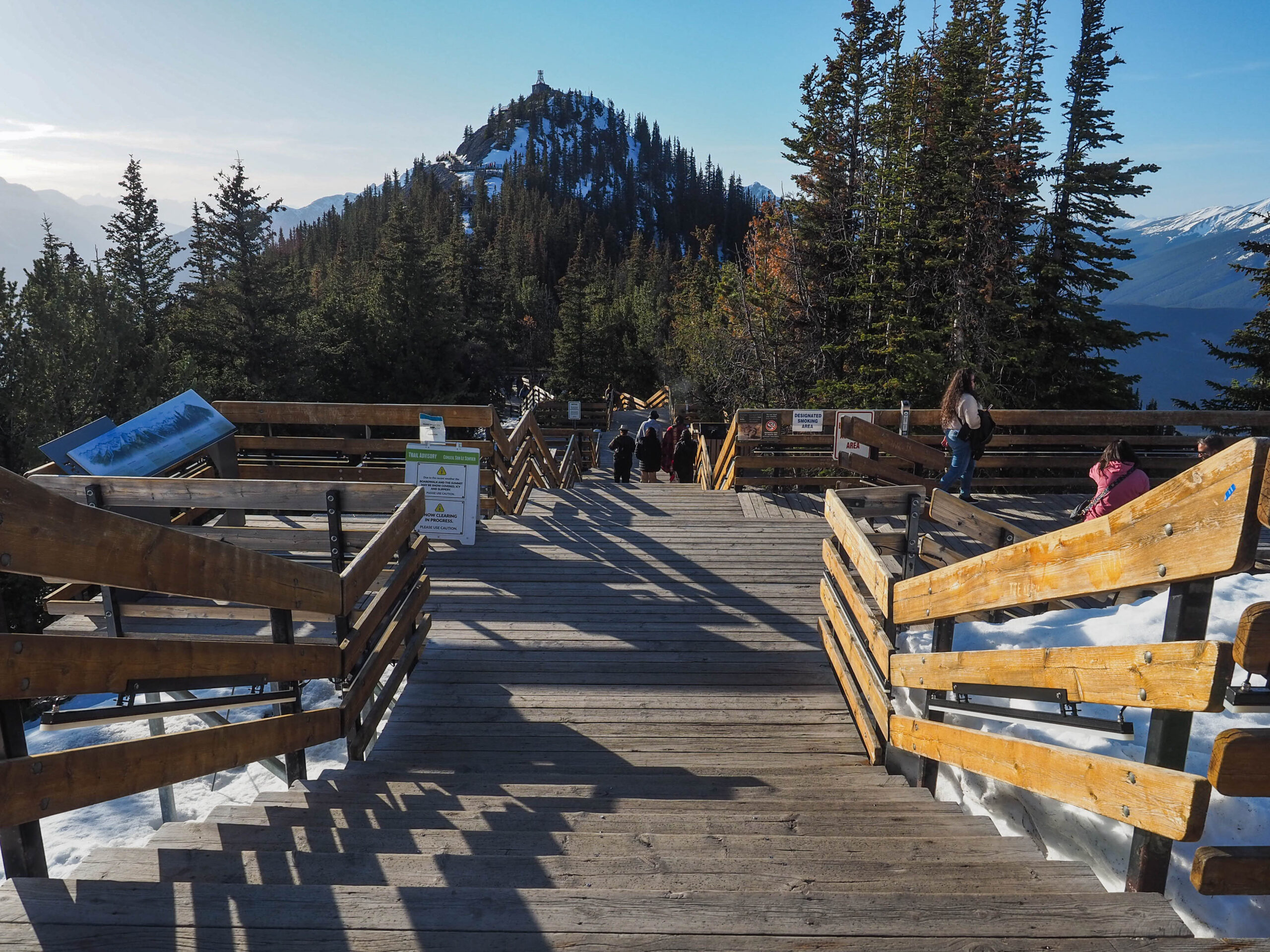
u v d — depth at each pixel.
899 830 3.23
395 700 5.35
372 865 2.62
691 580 7.35
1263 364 23.34
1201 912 2.39
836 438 9.66
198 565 2.76
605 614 6.61
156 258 48.41
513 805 3.67
